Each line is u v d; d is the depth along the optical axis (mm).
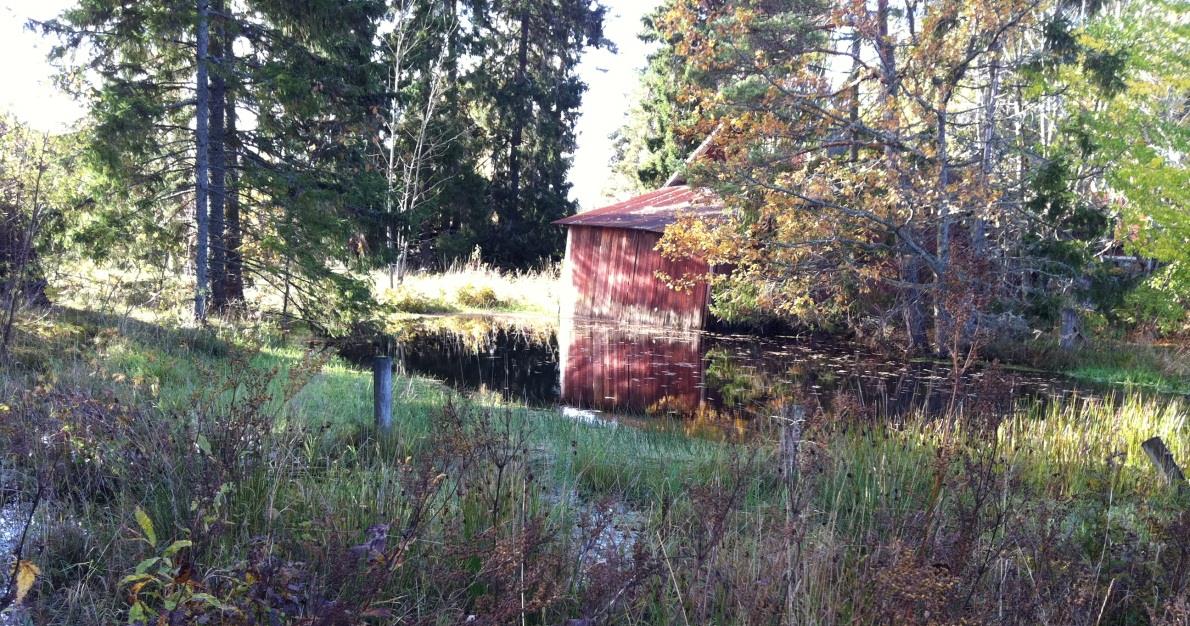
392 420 7293
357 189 14664
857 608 3438
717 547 3834
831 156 20594
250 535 3912
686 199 25938
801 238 19219
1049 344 18766
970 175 18328
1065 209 17578
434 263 35625
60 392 5156
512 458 4781
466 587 3523
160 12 12867
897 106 18656
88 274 13430
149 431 4641
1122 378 16797
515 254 36688
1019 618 3355
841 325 22562
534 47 40062
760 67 19281
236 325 13594
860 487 5637
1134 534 4391
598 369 16078
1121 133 17203
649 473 6551
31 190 9859
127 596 3340
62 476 4305
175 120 14398
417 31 30016
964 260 16328
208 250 14703
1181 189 15992
